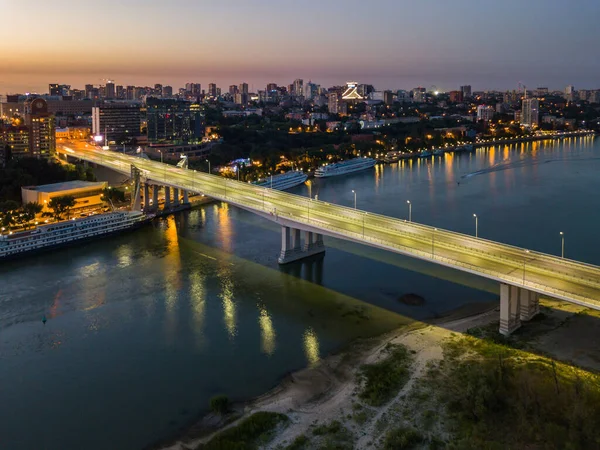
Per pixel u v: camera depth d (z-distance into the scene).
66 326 150.62
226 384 121.44
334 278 183.38
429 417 104.69
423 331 141.50
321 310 158.38
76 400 116.25
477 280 176.88
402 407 108.69
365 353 132.25
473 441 94.19
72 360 132.50
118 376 125.12
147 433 105.19
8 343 141.12
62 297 170.88
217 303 165.00
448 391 112.44
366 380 119.75
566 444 90.50
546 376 112.62
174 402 114.88
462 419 102.94
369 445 98.50
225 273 191.00
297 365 128.62
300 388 118.88
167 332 146.38
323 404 112.38
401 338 138.25
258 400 115.19
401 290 171.00
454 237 170.50
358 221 189.38
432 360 125.50
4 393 119.12
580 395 103.06
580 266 143.88
